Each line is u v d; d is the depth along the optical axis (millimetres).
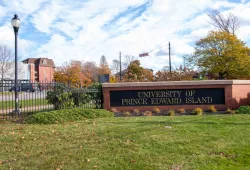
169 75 18156
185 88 12164
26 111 11797
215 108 11977
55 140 6180
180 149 5367
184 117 9281
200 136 6285
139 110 12195
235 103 12070
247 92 12664
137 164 4586
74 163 4656
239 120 8273
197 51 37969
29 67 66938
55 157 4973
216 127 7238
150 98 12258
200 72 33438
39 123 8445
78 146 5648
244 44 33000
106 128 7328
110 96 12344
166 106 12180
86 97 12266
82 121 8789
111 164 4598
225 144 5652
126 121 8562
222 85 12039
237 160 4738
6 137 6461
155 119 8898
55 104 11438
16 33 11164
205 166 4465
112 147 5535
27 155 5113
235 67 31609
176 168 4406
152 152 5211
